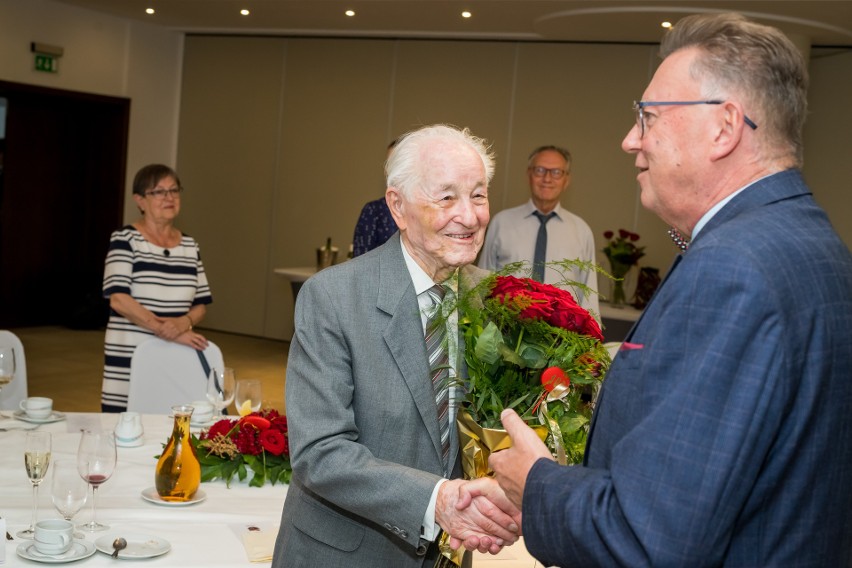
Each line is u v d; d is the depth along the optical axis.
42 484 2.30
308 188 9.54
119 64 9.51
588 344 1.57
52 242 9.53
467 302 1.58
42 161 9.34
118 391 3.77
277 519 2.12
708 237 1.09
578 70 8.22
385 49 9.07
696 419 1.01
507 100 8.54
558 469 1.18
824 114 7.48
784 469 1.06
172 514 2.10
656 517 1.00
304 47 9.46
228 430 2.44
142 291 3.80
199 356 3.53
